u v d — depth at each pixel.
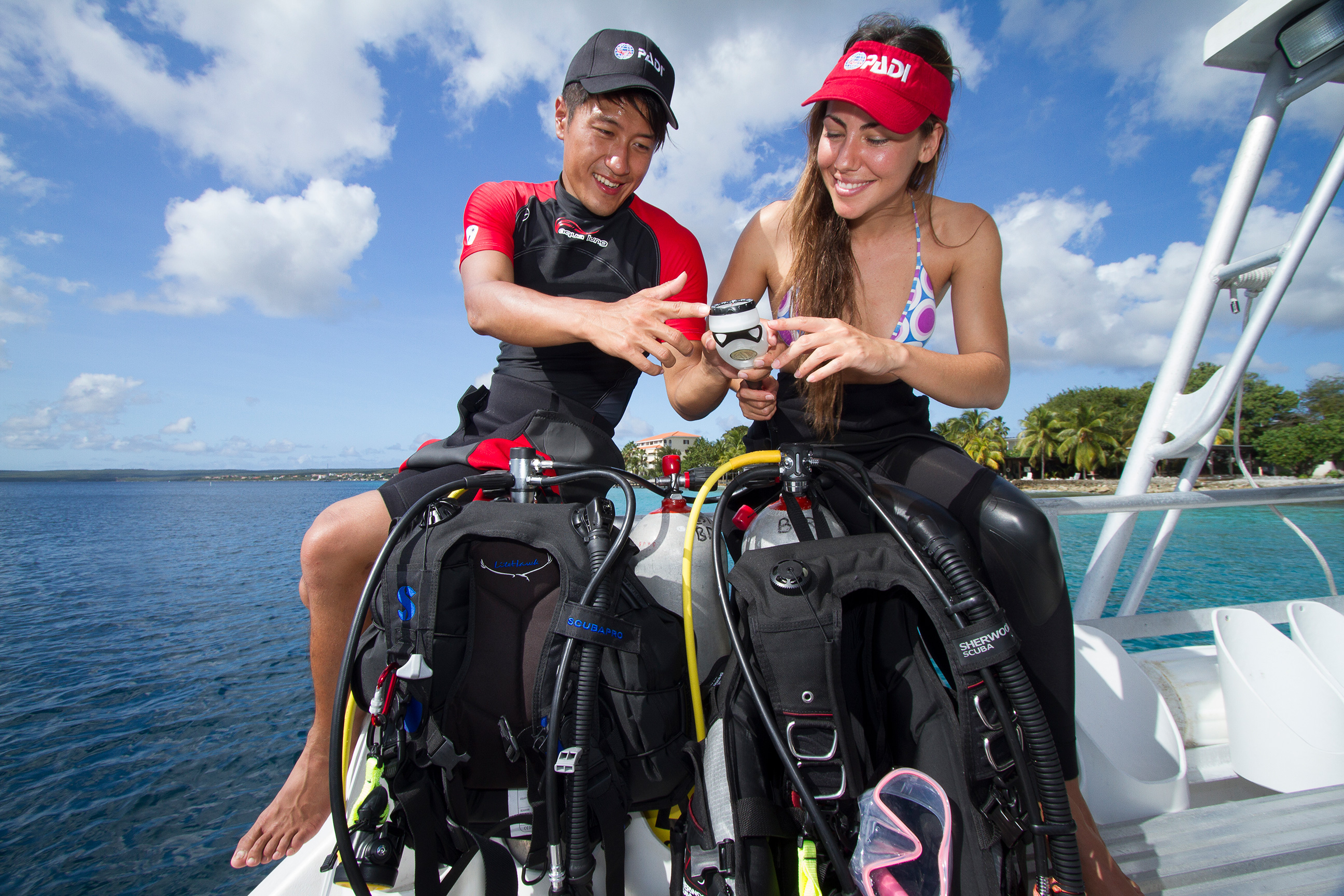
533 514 1.12
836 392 1.51
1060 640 1.23
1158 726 1.71
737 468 1.26
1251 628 1.98
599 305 1.43
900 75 1.40
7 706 13.18
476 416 1.77
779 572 1.02
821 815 0.88
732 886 0.93
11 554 38.22
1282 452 64.50
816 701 0.96
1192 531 28.89
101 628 19.50
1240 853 1.36
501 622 1.08
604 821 0.99
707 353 1.48
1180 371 2.20
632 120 1.65
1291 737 1.64
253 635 18.45
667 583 1.26
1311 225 1.80
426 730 1.00
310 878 1.21
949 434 83.19
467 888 1.17
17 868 8.09
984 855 0.90
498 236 1.77
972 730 0.94
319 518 1.40
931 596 0.98
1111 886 1.16
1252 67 2.14
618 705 1.02
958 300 1.68
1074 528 29.42
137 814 9.26
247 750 11.15
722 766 0.99
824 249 1.68
